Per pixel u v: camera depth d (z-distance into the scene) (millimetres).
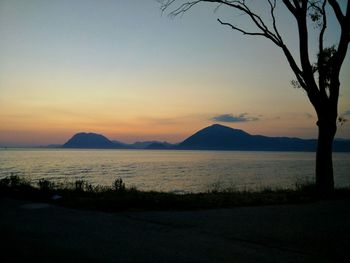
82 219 9289
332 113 14211
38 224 8570
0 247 6492
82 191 14719
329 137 14195
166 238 7297
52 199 12461
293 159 180625
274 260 5859
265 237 7387
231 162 139375
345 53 13914
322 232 7828
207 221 9039
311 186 15172
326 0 14438
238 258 5953
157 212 10430
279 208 11164
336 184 39719
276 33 14445
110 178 55156
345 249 6508
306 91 14383
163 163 128125
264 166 104438
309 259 5926
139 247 6586
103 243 6852
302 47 14125
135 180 52688
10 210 10508
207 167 98438
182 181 50594
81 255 6051
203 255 6105
